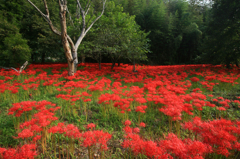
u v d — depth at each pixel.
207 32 14.16
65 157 2.63
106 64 17.33
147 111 4.38
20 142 2.93
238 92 5.77
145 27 22.06
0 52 10.81
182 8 24.09
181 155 1.84
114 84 5.38
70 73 8.41
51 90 6.20
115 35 12.12
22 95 5.74
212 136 2.17
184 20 22.83
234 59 11.80
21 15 15.31
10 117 3.98
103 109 4.17
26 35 16.50
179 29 22.88
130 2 21.69
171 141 2.04
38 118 2.76
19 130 3.25
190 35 22.70
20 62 11.41
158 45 22.98
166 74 9.45
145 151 2.01
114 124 3.70
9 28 11.82
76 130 2.42
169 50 22.89
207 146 2.11
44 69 12.59
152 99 4.26
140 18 21.58
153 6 21.67
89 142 2.12
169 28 22.00
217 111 4.25
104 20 12.97
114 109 4.28
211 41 13.32
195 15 26.53
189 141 2.16
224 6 12.32
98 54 12.48
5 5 13.77
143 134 3.25
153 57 23.11
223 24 12.38
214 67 12.85
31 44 16.84
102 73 9.55
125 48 11.52
